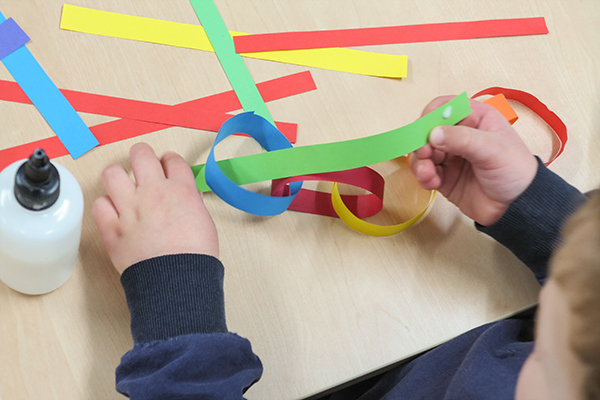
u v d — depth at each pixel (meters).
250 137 0.66
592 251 0.31
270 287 0.61
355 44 0.72
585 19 0.79
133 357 0.50
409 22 0.75
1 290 0.55
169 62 0.66
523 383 0.47
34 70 0.62
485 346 0.60
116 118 0.63
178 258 0.54
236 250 0.61
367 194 0.68
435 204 0.68
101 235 0.57
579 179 0.71
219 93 0.67
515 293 0.66
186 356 0.49
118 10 0.66
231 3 0.70
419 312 0.63
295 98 0.69
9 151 0.59
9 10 0.63
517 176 0.59
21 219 0.44
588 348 0.31
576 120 0.74
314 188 0.67
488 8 0.77
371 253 0.64
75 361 0.55
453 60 0.74
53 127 0.61
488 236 0.68
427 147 0.59
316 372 0.59
